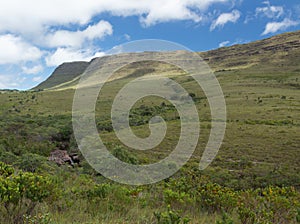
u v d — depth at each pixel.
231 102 65.31
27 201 4.48
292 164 25.59
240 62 163.00
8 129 42.75
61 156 27.69
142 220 4.69
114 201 5.59
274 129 39.09
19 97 108.19
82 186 7.99
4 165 4.95
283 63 145.25
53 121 50.91
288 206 5.48
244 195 6.29
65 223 4.29
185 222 4.10
